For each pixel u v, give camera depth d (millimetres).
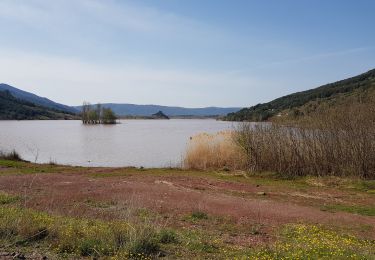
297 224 10391
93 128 101000
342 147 18812
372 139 18219
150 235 7559
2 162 21875
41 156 36000
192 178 18172
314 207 12961
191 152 22391
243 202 13219
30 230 7398
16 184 14891
